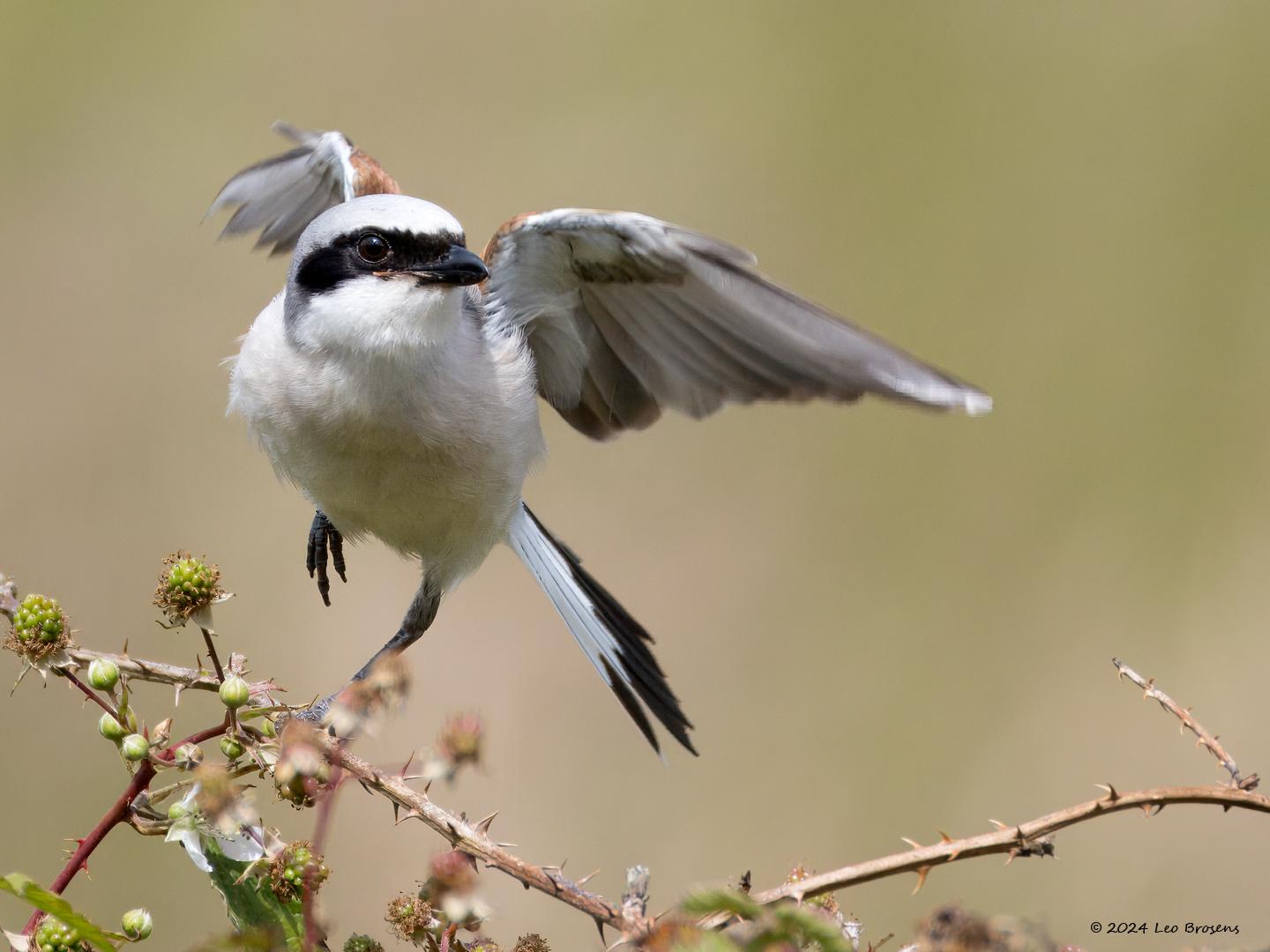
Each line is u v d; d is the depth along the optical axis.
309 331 8.99
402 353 8.86
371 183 11.07
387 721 6.11
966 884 14.24
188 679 7.02
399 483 9.40
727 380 9.36
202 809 6.55
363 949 6.51
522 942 6.56
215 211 12.09
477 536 9.85
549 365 10.04
